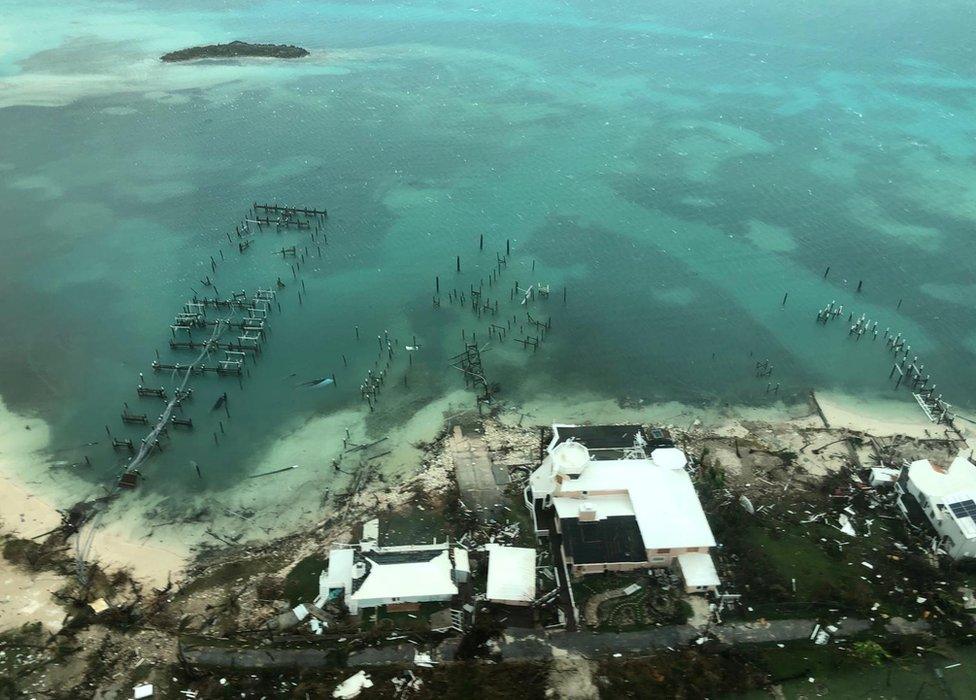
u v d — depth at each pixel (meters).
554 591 69.50
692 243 133.25
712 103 193.75
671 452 78.69
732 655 64.69
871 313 115.69
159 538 77.75
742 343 109.31
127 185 148.75
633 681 62.50
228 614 68.81
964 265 126.88
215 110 186.75
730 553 74.81
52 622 67.75
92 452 88.81
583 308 116.00
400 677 62.88
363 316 113.12
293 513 81.00
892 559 74.19
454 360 104.69
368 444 90.25
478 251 129.88
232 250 128.00
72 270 121.81
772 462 87.31
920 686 63.00
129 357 103.81
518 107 191.38
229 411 95.12
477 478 84.12
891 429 93.81
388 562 69.50
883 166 160.50
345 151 165.62
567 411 96.19
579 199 147.25
